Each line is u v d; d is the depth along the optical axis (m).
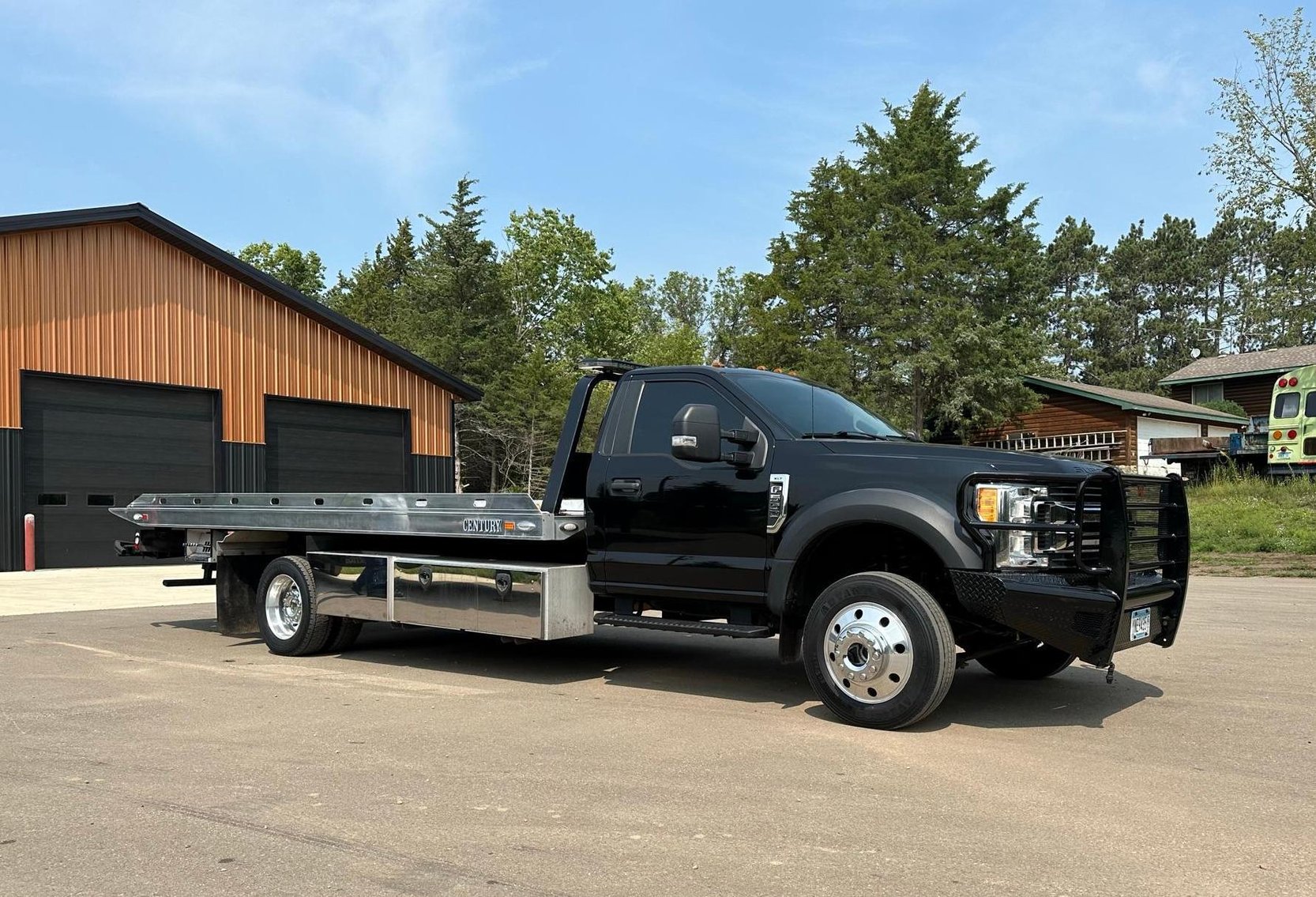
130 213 19.44
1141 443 38.91
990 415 39.47
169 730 5.73
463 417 41.44
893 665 5.57
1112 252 86.56
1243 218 32.75
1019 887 3.42
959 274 40.94
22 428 18.09
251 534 9.13
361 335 24.12
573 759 5.06
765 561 6.17
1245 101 30.16
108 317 19.47
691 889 3.42
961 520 5.51
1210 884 3.44
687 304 101.06
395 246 66.81
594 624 7.02
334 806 4.32
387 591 7.76
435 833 3.98
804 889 3.41
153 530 9.84
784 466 6.14
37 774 4.85
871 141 44.50
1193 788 4.54
